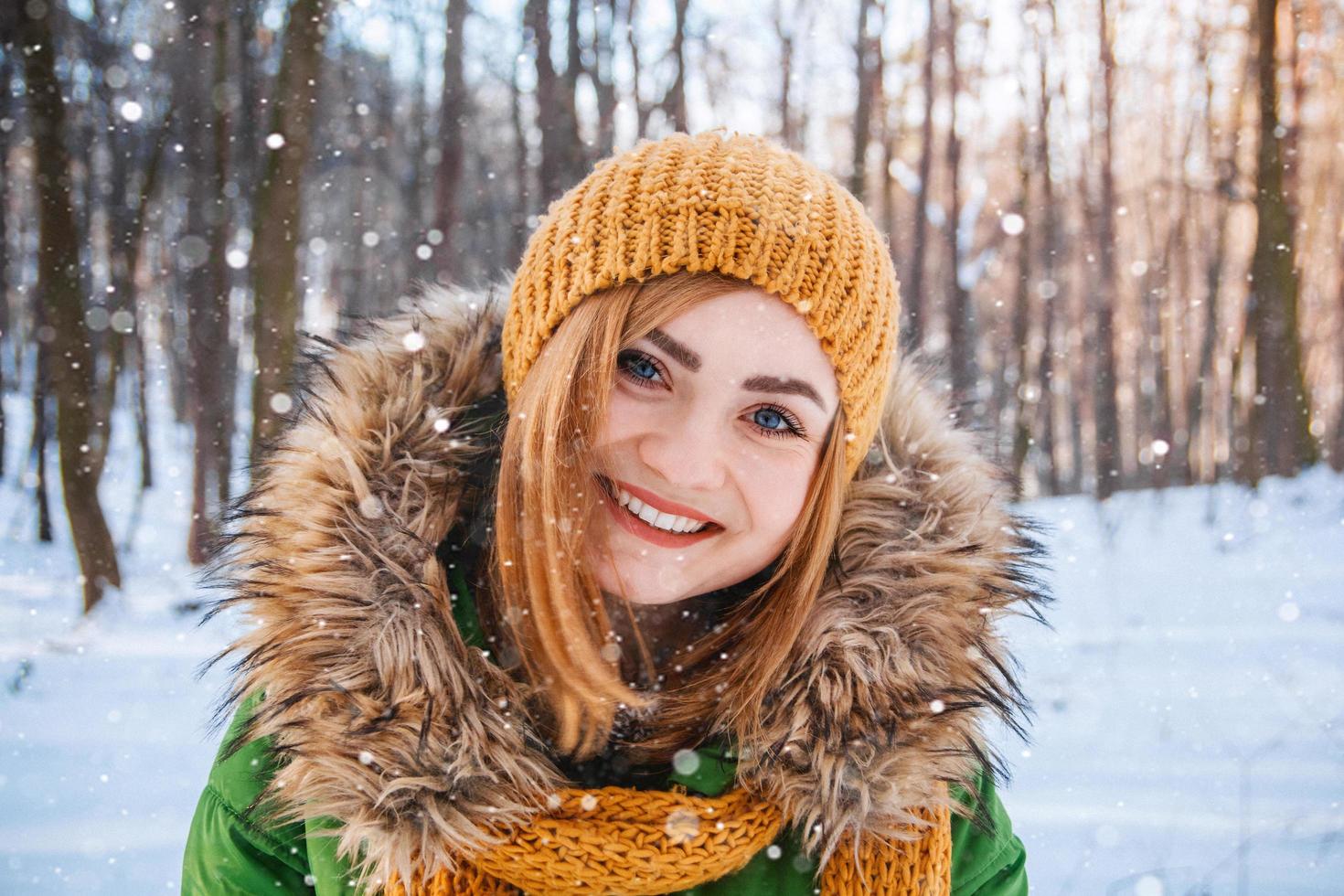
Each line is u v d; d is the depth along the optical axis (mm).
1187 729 4910
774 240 1312
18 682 5184
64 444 7398
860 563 1454
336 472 1373
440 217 12266
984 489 1548
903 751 1366
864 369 1403
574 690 1329
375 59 14430
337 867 1406
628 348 1310
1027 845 3535
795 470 1340
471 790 1300
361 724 1273
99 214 12250
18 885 2932
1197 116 16750
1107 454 14203
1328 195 15727
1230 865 3314
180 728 4551
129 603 7383
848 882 1410
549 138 12273
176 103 10820
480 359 1516
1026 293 15000
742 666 1420
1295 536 10383
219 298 10477
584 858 1286
